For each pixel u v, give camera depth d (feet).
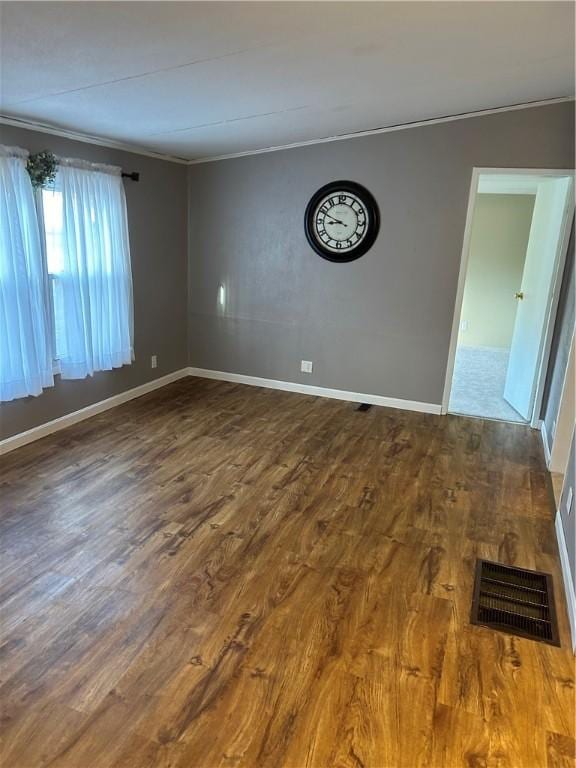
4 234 10.62
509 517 10.00
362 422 14.74
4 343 11.03
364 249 15.37
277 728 5.51
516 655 6.64
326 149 15.14
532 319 15.16
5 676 6.00
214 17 6.69
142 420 14.21
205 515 9.61
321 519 9.64
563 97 12.46
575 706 5.94
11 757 5.11
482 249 24.84
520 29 7.73
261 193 16.26
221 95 10.12
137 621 6.94
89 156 13.00
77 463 11.48
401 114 12.92
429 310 15.17
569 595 7.64
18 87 8.85
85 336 13.15
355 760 5.22
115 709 5.65
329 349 16.61
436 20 7.29
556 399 12.84
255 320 17.38
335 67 9.00
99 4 6.12
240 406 15.71
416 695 5.98
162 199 16.05
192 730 5.45
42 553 8.30
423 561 8.51
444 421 15.07
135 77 8.71
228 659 6.38
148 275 15.94
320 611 7.26
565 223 13.33
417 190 14.48
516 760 5.28
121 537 8.82
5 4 5.98
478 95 11.73
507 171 13.56
